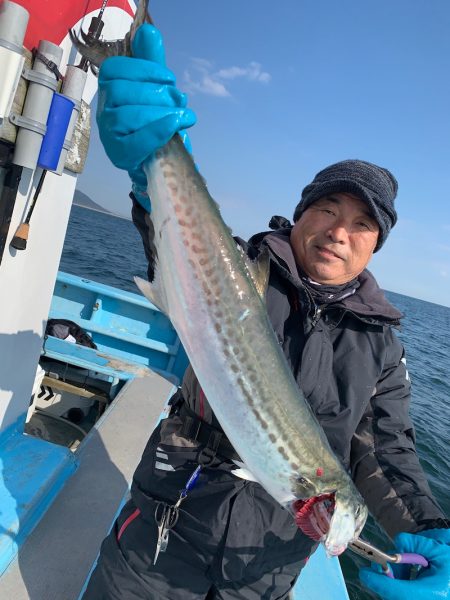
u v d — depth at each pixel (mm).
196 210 672
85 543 953
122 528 763
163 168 663
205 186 680
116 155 631
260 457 697
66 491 1078
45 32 825
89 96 1045
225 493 711
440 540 687
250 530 711
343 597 1015
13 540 867
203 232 674
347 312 812
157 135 604
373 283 867
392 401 835
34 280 1048
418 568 689
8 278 942
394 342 865
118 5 1034
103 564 756
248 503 714
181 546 716
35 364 1153
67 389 1649
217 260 678
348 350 805
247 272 701
